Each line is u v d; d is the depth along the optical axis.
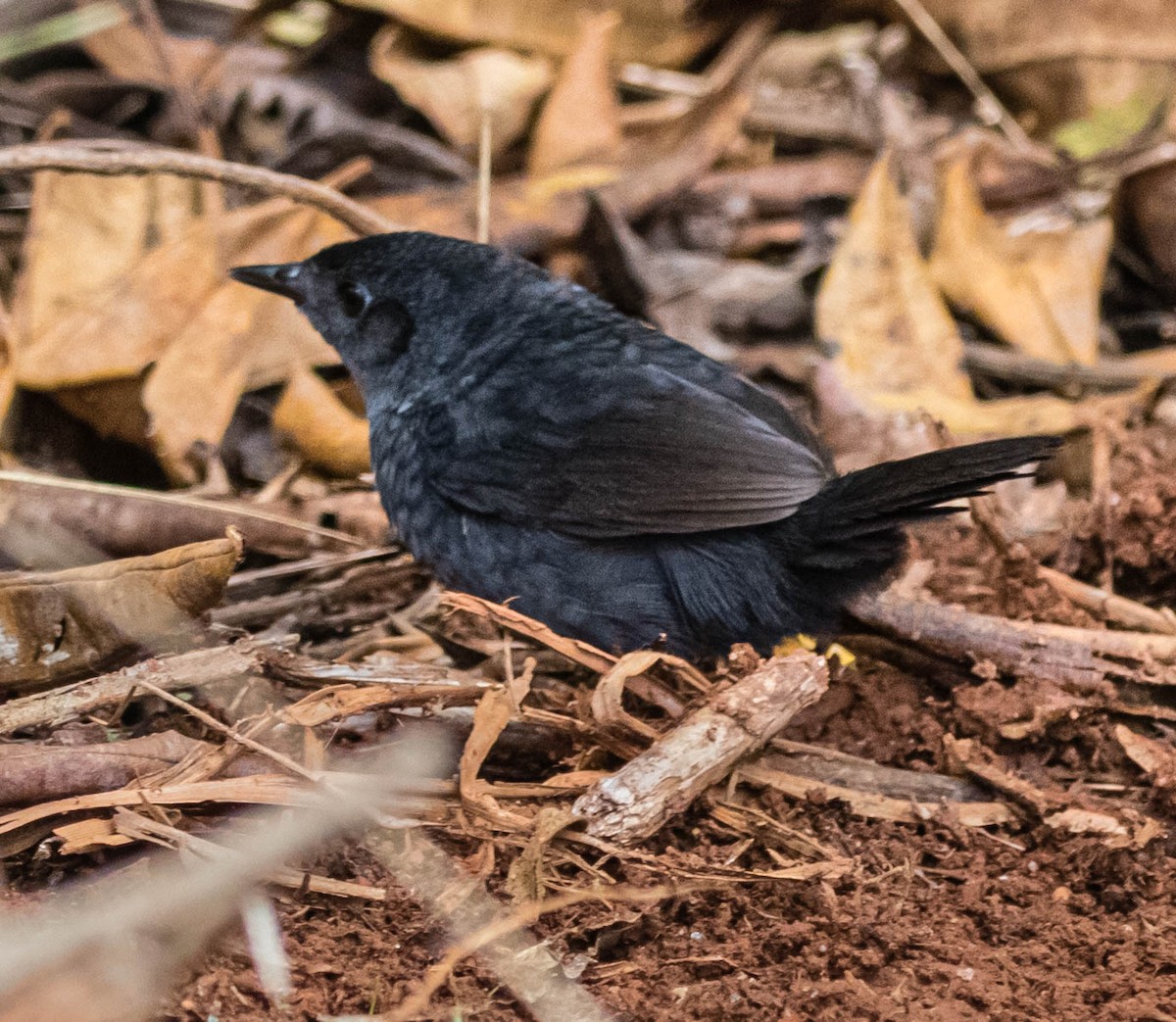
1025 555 8.48
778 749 7.35
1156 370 11.19
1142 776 7.45
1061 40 13.59
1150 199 12.70
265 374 10.42
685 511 7.58
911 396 10.52
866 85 13.34
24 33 13.52
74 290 10.63
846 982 5.80
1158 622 8.48
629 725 6.82
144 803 6.21
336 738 7.25
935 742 7.66
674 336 11.91
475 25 13.17
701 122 12.95
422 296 8.58
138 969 5.48
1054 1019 5.61
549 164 12.57
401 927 5.98
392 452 8.48
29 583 7.10
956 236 11.84
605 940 6.02
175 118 12.97
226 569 7.09
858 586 7.73
